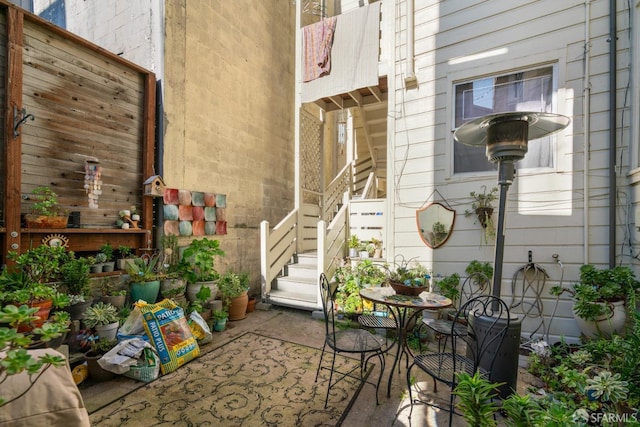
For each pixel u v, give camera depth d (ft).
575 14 10.01
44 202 8.07
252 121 16.19
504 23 10.96
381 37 13.61
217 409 6.60
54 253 7.75
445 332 8.18
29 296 6.54
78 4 14.03
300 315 13.25
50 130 8.78
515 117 7.15
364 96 17.04
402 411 6.68
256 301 14.71
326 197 19.71
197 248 11.66
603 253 9.62
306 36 15.21
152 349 7.88
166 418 6.27
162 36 11.45
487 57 11.23
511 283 10.73
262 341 10.37
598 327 8.43
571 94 10.07
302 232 17.10
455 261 11.68
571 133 10.07
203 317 11.19
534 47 10.52
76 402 3.88
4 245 7.70
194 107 12.76
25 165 8.25
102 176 10.03
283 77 18.85
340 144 26.55
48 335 3.36
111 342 8.13
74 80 9.35
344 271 13.28
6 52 7.86
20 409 3.47
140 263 10.19
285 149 19.10
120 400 6.86
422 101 12.44
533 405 4.35
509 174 7.31
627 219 9.30
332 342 7.43
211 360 8.90
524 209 10.66
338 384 7.70
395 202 12.90
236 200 15.05
